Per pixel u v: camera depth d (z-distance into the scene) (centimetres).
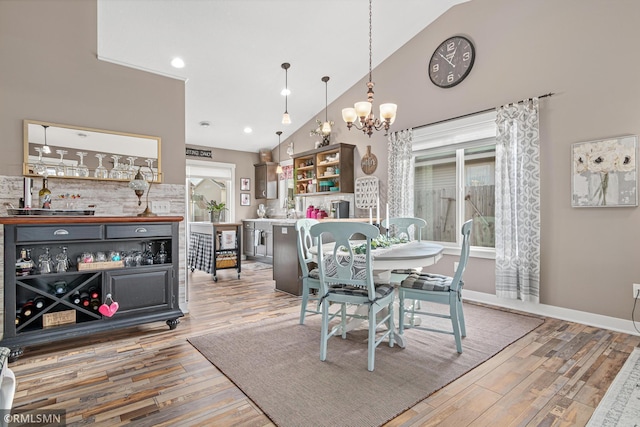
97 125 293
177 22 348
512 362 219
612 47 283
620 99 279
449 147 411
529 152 325
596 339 259
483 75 367
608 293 286
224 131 629
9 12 259
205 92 492
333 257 224
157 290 279
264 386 188
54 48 275
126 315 266
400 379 195
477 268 376
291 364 215
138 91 314
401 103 450
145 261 289
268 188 705
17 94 260
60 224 241
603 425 154
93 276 257
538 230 321
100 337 264
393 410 165
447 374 201
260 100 529
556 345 247
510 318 312
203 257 513
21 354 228
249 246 696
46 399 176
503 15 352
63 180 283
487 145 379
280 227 421
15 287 229
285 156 685
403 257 220
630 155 273
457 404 171
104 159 296
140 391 184
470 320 306
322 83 502
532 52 330
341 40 413
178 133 336
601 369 209
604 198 286
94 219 252
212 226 486
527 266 326
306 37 398
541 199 325
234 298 384
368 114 303
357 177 519
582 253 300
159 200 325
